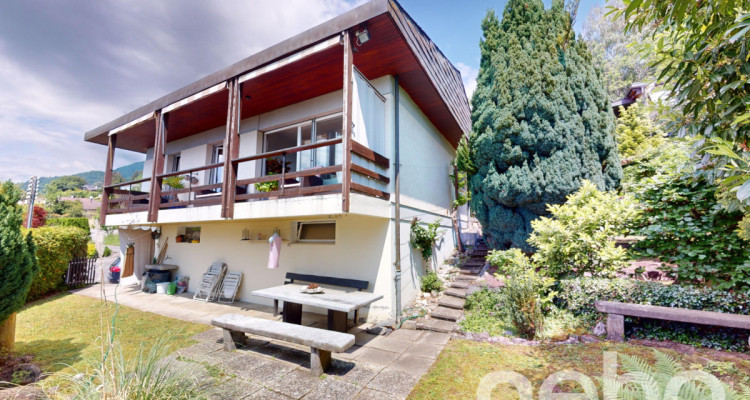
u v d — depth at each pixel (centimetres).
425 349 424
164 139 662
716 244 411
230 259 762
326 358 365
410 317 543
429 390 315
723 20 241
